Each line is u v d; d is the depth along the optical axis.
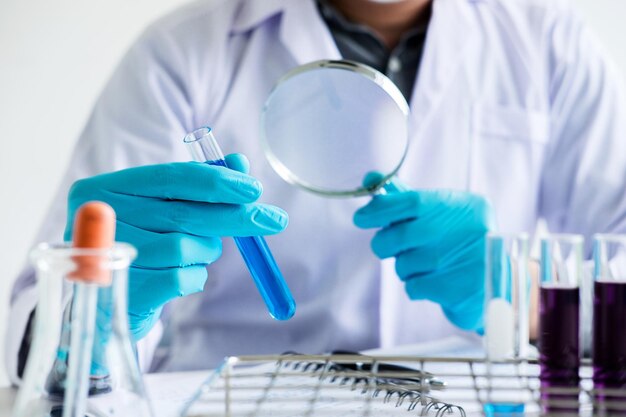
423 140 1.75
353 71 1.19
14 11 2.70
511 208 1.82
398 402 0.97
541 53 1.88
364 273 1.71
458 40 1.80
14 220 2.74
